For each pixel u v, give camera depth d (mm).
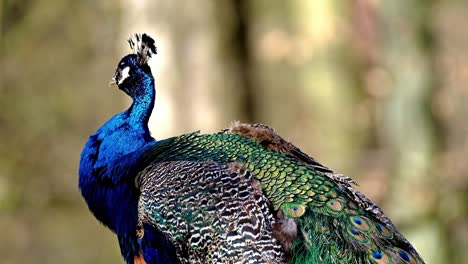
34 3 20359
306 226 8914
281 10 22156
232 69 17328
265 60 21016
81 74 22156
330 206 9016
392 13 18578
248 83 17625
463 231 18109
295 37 20438
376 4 19375
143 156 10148
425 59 18391
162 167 9695
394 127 18500
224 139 9945
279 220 8977
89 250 22078
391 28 18641
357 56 20281
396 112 18484
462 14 24750
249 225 8969
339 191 9219
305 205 9008
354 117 20750
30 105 21797
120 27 18141
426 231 17625
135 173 10070
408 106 18344
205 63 17156
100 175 10445
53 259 21953
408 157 18141
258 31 22172
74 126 22500
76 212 22312
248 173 9336
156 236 9406
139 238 9555
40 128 21938
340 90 20750
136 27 17406
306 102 21359
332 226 8906
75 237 22172
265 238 8914
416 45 18391
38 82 21656
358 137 20812
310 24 20344
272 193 9156
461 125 20828
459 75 20047
